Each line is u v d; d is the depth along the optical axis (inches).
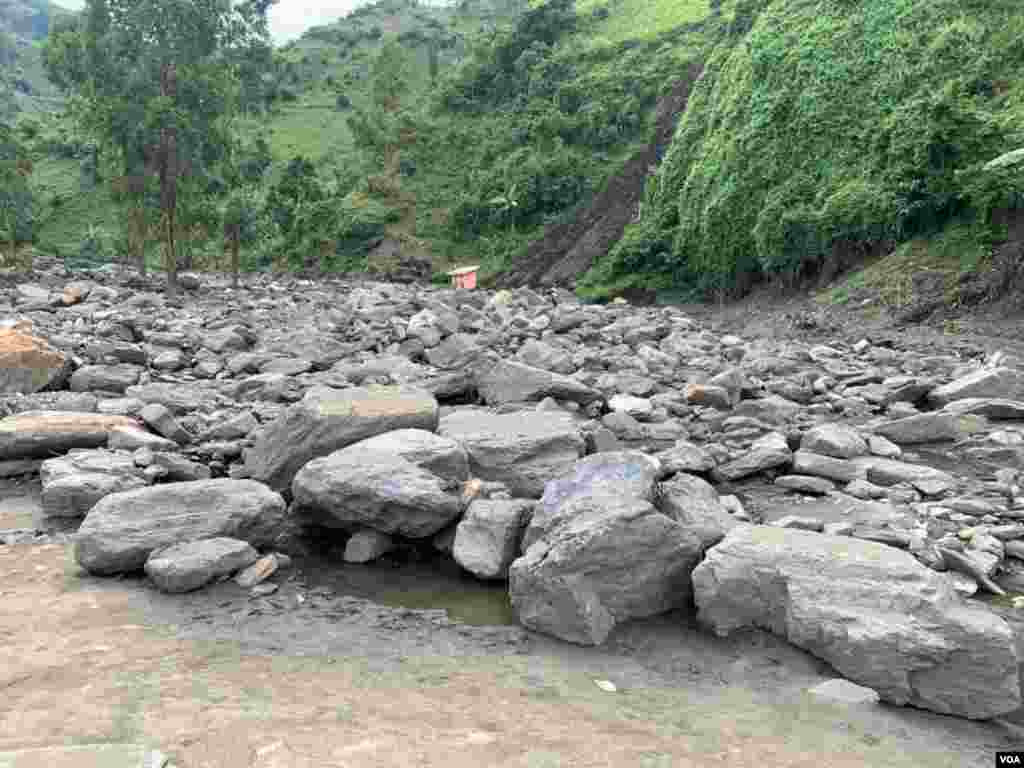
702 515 294.8
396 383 586.2
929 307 1079.6
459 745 176.1
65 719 182.5
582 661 229.1
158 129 1347.2
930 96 1312.7
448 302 1091.9
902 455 442.6
